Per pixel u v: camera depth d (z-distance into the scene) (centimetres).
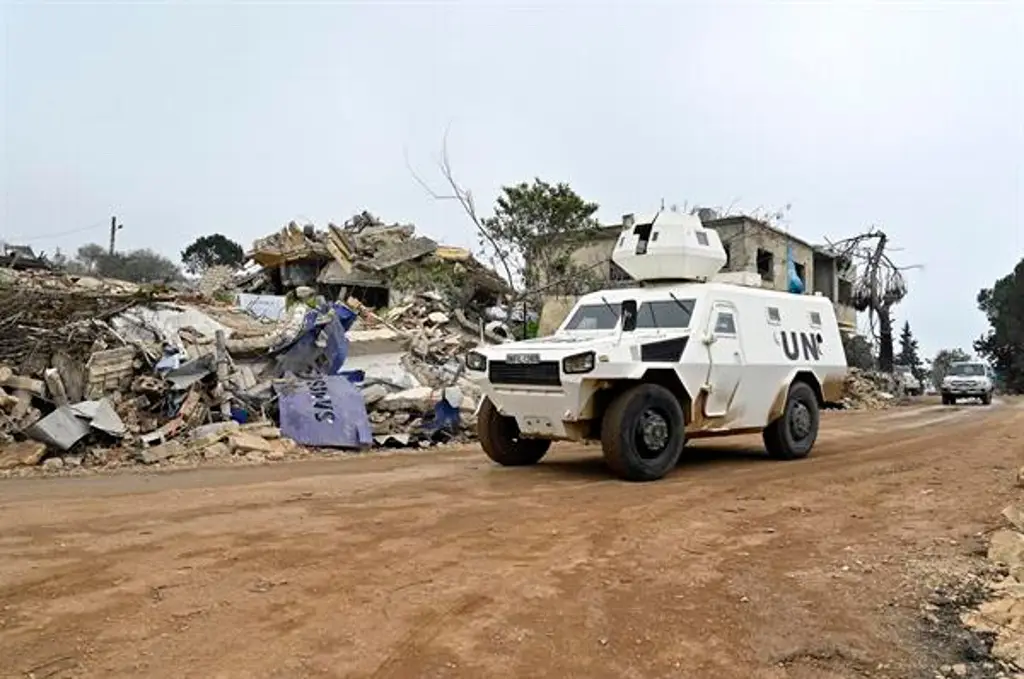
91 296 1630
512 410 986
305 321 1638
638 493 830
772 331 1123
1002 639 419
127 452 1207
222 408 1384
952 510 738
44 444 1177
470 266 3002
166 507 746
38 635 409
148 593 475
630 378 917
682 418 963
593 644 409
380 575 516
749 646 411
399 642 406
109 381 1383
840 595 486
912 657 402
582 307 1096
